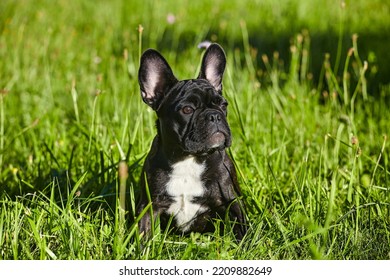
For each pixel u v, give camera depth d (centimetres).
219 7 1625
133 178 705
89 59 1266
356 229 579
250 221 632
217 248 560
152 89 654
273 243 585
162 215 641
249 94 936
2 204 633
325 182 686
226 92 802
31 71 1140
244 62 1223
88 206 654
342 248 584
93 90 996
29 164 780
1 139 821
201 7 1658
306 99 916
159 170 626
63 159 786
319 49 1279
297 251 586
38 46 1281
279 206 646
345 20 1451
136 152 762
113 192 683
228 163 638
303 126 856
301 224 591
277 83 1017
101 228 590
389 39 1332
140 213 590
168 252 564
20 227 572
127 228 630
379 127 880
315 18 1489
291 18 1507
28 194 624
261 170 722
